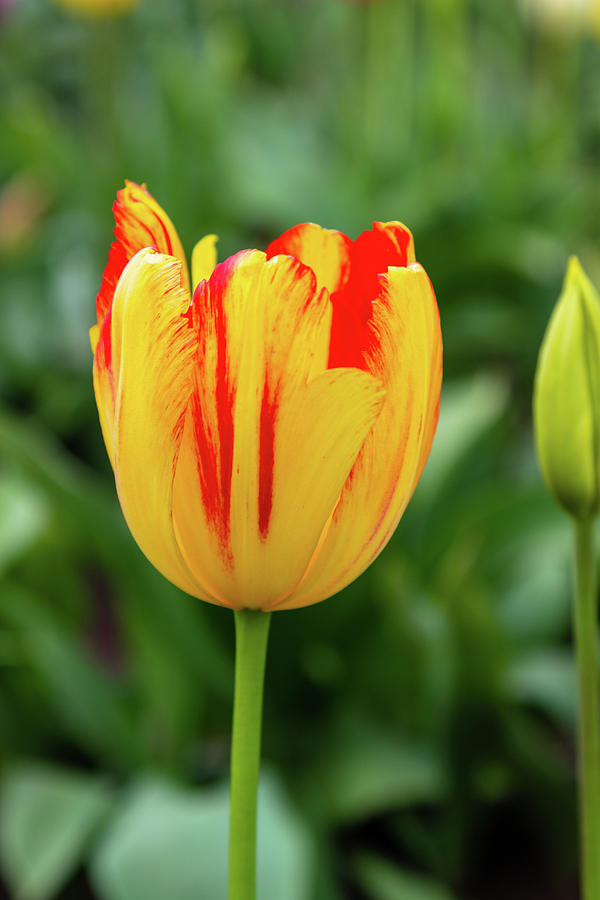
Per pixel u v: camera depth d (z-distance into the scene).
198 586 0.53
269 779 0.99
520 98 3.22
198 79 2.12
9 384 2.16
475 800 1.25
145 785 1.01
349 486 0.52
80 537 1.26
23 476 1.14
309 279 0.51
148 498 0.52
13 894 1.23
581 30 2.97
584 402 0.58
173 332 0.51
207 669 1.15
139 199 0.53
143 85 3.04
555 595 1.34
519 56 3.34
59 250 2.36
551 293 2.02
